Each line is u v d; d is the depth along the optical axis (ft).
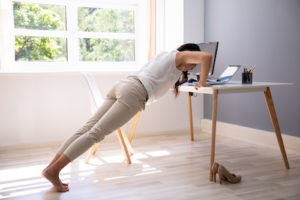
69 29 13.55
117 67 14.55
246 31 12.07
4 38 11.80
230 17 12.84
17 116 11.77
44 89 12.04
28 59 13.04
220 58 13.57
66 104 12.39
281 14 10.58
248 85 8.57
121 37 14.53
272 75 11.09
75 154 7.29
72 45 13.65
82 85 12.56
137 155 10.61
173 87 8.54
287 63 10.48
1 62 11.78
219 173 7.74
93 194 7.23
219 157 10.15
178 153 10.76
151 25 13.92
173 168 9.08
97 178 8.31
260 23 11.42
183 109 14.43
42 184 7.96
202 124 14.67
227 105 13.34
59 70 13.42
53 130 12.28
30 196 7.16
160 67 7.55
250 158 9.98
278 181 7.89
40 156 10.72
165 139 13.07
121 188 7.56
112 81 13.05
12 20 12.31
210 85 8.30
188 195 7.07
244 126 12.53
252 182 7.85
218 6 13.47
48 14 13.21
